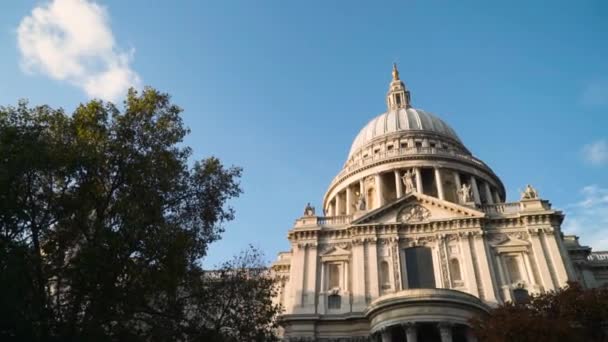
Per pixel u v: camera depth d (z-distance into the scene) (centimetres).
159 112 3067
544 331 2908
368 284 4978
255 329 2981
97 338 2334
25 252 2342
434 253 5112
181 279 2786
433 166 7175
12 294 2144
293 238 5462
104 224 2672
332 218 5650
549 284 4662
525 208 5269
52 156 2511
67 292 2505
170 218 2922
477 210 5200
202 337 2697
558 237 4984
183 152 3105
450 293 4225
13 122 2669
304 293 5012
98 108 2881
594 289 3344
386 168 7244
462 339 4312
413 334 4103
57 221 2630
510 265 4991
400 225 5322
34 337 2189
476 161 7556
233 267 3209
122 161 2773
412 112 9006
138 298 2577
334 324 4728
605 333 3173
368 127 9106
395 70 10425
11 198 2406
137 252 2661
